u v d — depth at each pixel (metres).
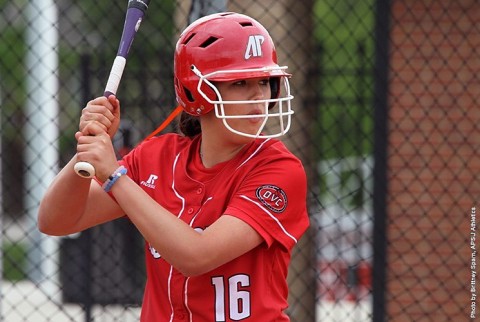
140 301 23.86
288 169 11.20
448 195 23.61
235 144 11.39
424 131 23.72
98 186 11.91
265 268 11.20
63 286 25.38
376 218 22.03
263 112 11.06
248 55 10.99
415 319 23.28
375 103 22.05
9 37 41.88
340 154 25.89
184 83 11.25
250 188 11.04
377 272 22.02
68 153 33.81
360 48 23.83
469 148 23.69
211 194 11.27
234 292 11.12
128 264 24.52
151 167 11.75
